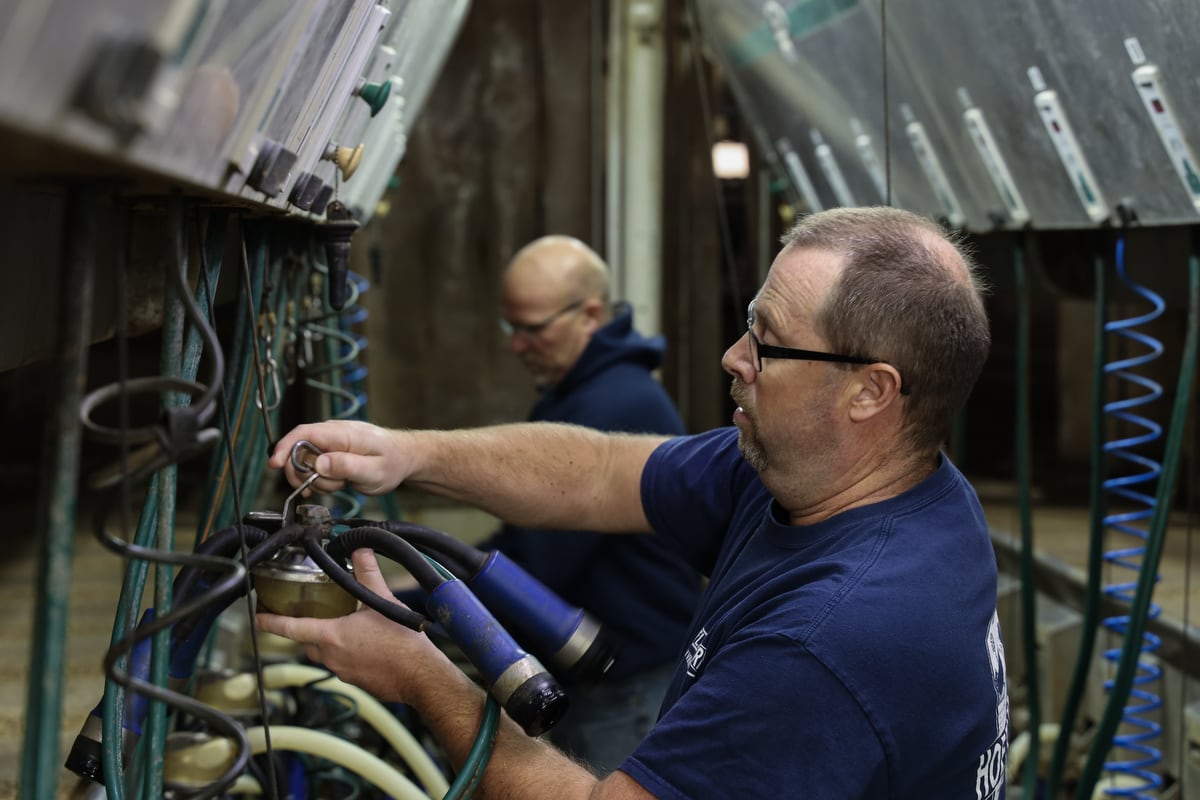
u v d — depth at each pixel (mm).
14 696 2650
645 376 2170
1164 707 2768
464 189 4512
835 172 3080
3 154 477
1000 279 2953
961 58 2182
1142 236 2223
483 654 1026
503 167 4504
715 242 4660
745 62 3396
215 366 672
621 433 1519
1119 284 2654
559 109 4488
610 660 1139
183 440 641
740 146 4773
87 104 412
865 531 1112
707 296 4688
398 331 4535
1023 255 2295
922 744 1022
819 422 1120
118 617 902
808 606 1029
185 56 476
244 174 698
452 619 1035
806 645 1001
